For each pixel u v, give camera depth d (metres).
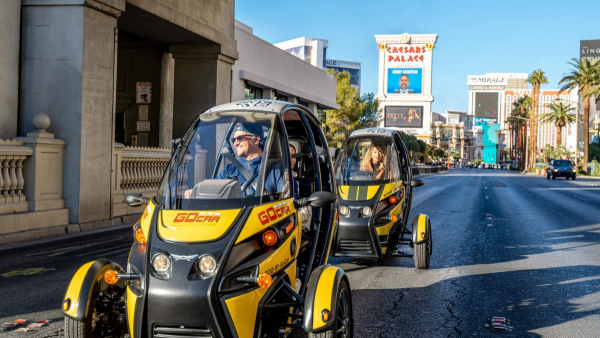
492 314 6.34
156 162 16.53
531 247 11.34
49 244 10.47
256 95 30.30
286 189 4.51
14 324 5.56
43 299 6.59
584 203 23.58
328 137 57.09
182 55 20.84
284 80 33.56
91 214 12.88
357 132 9.35
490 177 67.12
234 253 3.72
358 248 8.26
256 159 4.51
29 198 11.52
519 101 131.38
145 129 22.05
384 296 7.12
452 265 9.29
